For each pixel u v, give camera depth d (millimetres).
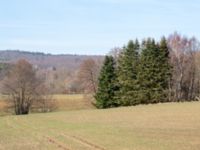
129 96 93688
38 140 38094
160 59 94688
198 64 110000
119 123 52531
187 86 109812
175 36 114562
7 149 32875
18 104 103938
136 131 42875
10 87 103250
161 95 93812
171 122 51156
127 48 95312
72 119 61594
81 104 113875
